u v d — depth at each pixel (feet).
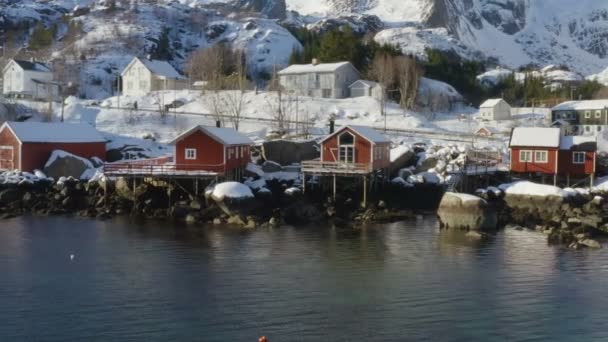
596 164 221.66
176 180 188.96
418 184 203.10
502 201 189.47
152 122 288.92
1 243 143.23
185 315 97.60
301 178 203.82
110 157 243.60
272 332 91.35
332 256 132.67
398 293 108.37
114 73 476.95
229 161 194.08
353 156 196.75
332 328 92.84
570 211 175.22
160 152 249.34
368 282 114.32
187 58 533.55
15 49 537.65
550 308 101.81
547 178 212.64
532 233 157.28
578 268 124.26
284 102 313.94
